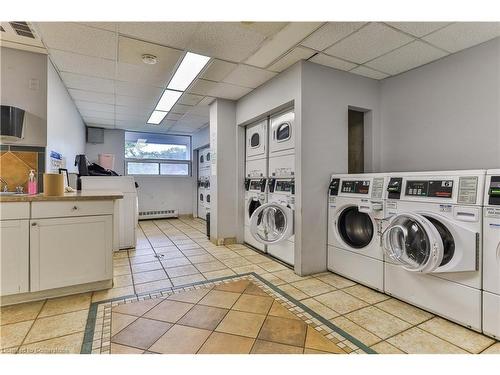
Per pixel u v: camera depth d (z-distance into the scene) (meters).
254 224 3.42
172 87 3.78
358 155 3.53
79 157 4.16
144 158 7.12
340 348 1.67
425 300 2.08
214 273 2.97
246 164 4.33
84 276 2.38
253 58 2.87
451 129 2.71
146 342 1.71
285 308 2.17
